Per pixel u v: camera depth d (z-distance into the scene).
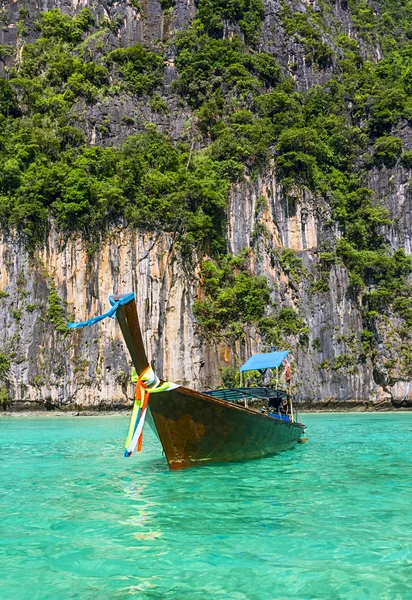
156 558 8.44
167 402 15.08
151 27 77.25
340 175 71.44
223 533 9.64
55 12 76.00
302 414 53.44
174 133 70.62
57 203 57.09
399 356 61.22
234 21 78.56
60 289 55.72
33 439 27.12
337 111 76.94
